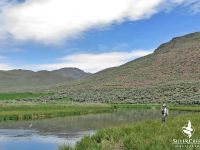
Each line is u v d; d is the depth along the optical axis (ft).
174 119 123.44
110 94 496.64
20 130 147.54
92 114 238.89
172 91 460.55
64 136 129.49
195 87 463.01
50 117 211.41
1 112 213.46
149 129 96.17
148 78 640.58
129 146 76.48
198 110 272.51
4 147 105.29
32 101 426.92
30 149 101.65
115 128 99.35
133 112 259.80
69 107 282.56
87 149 75.31
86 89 592.60
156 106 328.49
